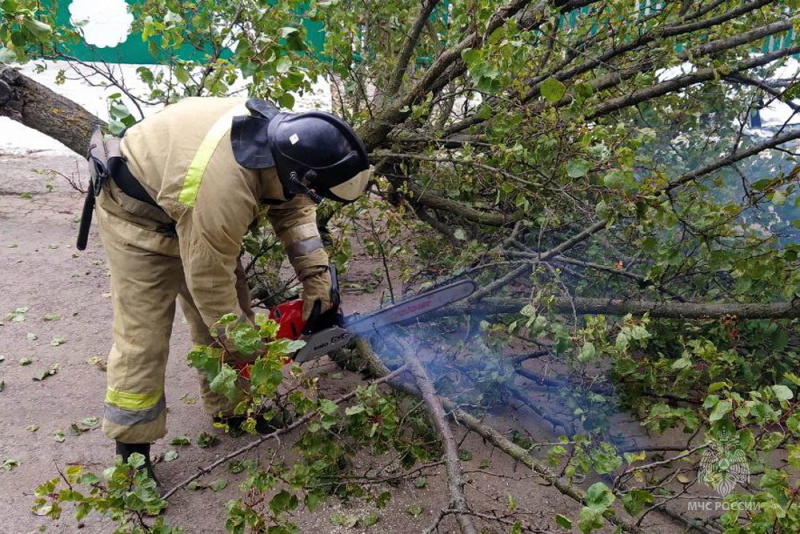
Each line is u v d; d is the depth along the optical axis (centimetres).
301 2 316
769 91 342
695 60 328
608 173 227
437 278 348
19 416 266
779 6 372
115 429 214
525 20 290
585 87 255
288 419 262
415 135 342
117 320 215
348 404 279
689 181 280
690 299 326
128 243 206
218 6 323
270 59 259
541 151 290
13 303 353
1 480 232
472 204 372
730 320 264
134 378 212
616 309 279
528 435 271
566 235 362
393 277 404
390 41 419
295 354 225
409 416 257
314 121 185
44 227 444
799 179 254
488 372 273
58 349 316
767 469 170
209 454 253
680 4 349
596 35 341
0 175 513
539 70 361
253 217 191
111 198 205
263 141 185
